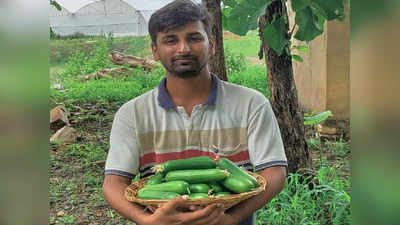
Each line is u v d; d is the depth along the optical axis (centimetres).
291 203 447
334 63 721
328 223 431
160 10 185
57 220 493
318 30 330
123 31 2058
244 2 325
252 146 194
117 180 192
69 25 2025
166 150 196
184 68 182
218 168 180
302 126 474
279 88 462
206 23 187
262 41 456
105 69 1343
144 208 176
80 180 611
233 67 1328
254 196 178
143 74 1266
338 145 669
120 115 201
